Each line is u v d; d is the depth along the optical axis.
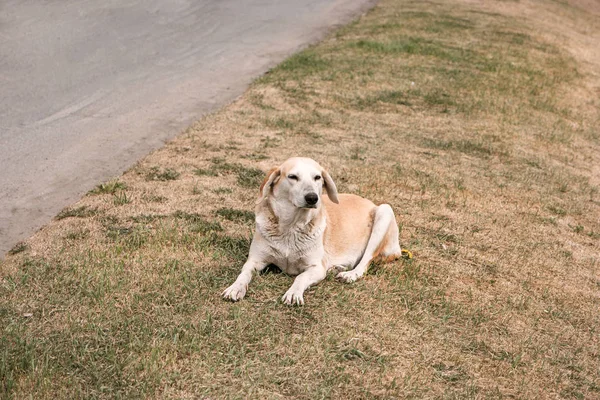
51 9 17.02
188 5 18.94
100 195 7.66
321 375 4.80
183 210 7.31
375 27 18.14
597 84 16.48
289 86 12.58
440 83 13.73
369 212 6.73
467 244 7.51
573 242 8.20
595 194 9.96
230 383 4.61
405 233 7.50
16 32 14.82
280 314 5.46
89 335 4.98
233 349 4.91
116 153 9.07
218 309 5.43
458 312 5.96
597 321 6.39
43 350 4.77
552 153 11.35
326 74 13.47
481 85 14.05
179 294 5.61
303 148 9.71
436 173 9.48
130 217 7.05
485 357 5.42
